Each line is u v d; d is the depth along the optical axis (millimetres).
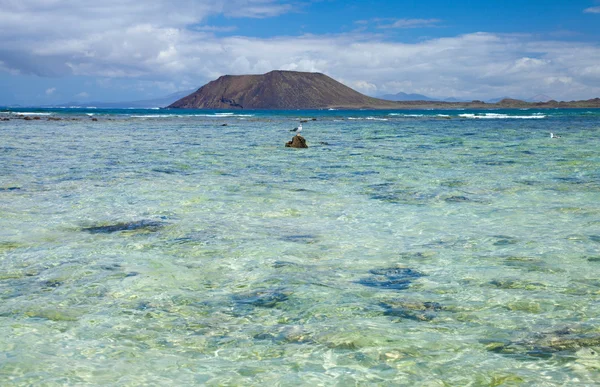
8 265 7992
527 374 4746
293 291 6992
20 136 35438
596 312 6211
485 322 5961
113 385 4609
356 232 10070
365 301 6633
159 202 12680
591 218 11008
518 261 8234
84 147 27453
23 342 5445
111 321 6031
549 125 54000
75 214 11352
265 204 12562
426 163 20531
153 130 45094
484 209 12023
